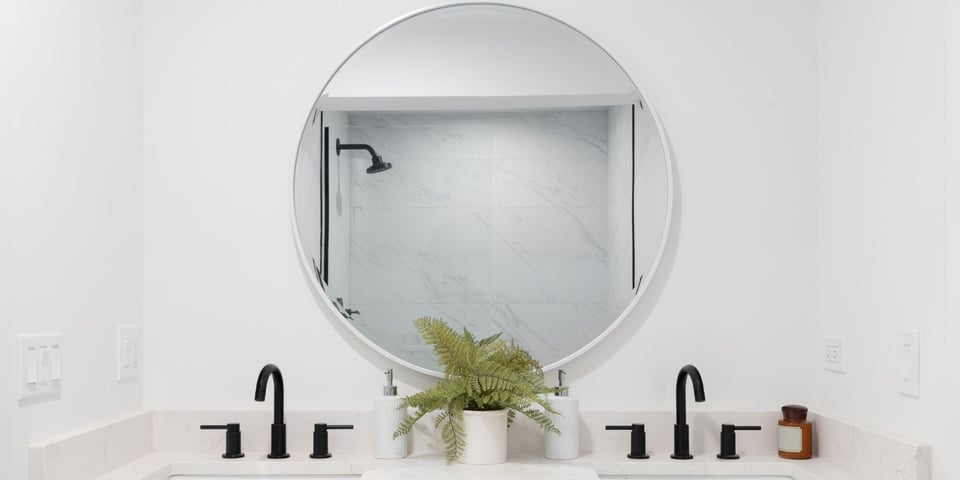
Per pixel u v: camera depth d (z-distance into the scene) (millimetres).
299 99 2164
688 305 2141
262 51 2172
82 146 1818
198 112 2162
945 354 1557
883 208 1795
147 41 2160
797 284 2143
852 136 1947
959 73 1517
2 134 1510
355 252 2133
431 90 2154
